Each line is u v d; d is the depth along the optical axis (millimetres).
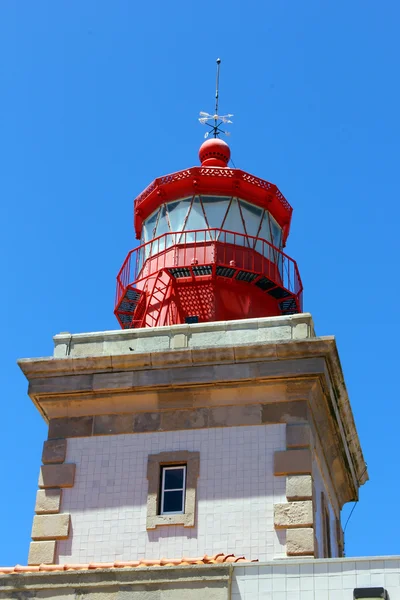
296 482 22188
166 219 29094
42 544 22641
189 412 23547
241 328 24344
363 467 28484
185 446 23172
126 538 22438
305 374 23000
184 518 22312
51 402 24234
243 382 23312
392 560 18109
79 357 24219
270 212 29812
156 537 22297
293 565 18422
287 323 24156
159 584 18688
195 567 18672
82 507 23000
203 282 27438
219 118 33312
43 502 23172
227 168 29125
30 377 24422
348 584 18031
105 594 18875
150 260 28625
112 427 23766
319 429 24125
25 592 19250
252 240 28547
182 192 29172
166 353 23828
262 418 23047
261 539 21766
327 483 25328
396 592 17828
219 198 28938
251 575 18484
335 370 23781
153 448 23328
